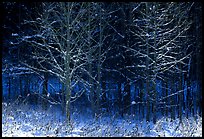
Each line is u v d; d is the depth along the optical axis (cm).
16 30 2195
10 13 2194
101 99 2303
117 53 2123
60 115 1775
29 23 1908
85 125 1357
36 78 2334
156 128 1501
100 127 1370
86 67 2114
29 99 2153
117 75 2236
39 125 1242
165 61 1895
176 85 2230
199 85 2284
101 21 1917
